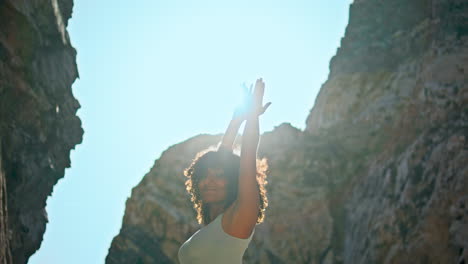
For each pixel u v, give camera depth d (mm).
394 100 45531
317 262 38688
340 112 49625
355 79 50906
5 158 19047
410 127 41906
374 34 52969
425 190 34375
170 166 44438
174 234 39281
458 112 37812
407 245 32469
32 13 19375
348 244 38688
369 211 38125
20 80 19156
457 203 31016
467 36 42000
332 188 43250
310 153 45344
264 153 46188
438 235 30859
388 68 49656
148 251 39656
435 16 46219
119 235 41625
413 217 33719
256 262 38656
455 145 34312
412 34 48375
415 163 36688
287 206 41375
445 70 40781
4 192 15547
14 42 18594
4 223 15188
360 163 44156
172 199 41375
